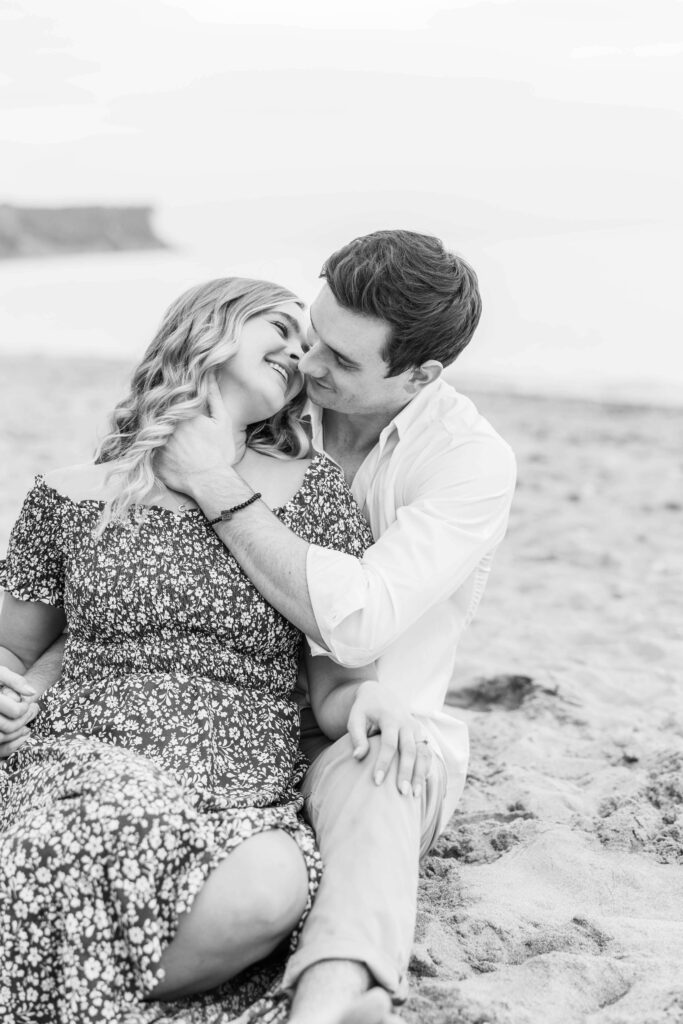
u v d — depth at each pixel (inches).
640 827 122.1
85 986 78.7
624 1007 86.8
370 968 81.7
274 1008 82.1
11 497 293.0
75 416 411.8
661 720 158.4
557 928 100.5
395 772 92.9
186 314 104.3
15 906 80.2
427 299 103.9
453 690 177.2
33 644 105.2
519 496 322.0
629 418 432.1
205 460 99.3
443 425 110.7
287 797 94.6
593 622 215.0
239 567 98.0
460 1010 86.3
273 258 1151.0
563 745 152.3
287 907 83.0
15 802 89.0
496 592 237.8
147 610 94.8
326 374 107.1
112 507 98.5
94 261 1320.1
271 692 99.2
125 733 91.1
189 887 79.7
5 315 841.5
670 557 261.1
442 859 118.6
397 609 98.3
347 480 116.4
